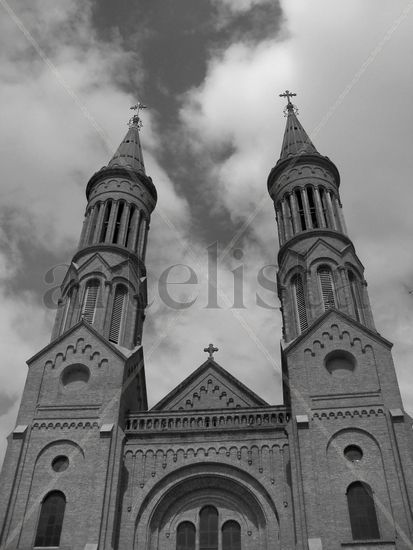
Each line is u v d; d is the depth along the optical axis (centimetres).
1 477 3625
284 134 6197
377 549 3209
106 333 4462
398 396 3800
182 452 3812
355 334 4162
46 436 3828
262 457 3750
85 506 3503
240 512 3653
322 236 4891
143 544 3488
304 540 3262
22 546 3400
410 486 3372
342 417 3741
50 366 4203
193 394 4409
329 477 3500
